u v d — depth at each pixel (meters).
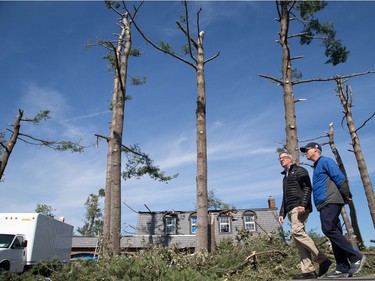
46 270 7.79
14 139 17.78
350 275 4.34
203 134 12.50
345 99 18.70
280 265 7.07
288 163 5.32
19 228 14.42
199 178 11.83
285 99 12.20
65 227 18.73
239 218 30.28
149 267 6.06
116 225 14.83
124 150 20.08
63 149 17.97
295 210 5.05
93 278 6.45
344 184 4.46
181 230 30.08
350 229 16.56
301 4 12.73
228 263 7.40
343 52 13.95
